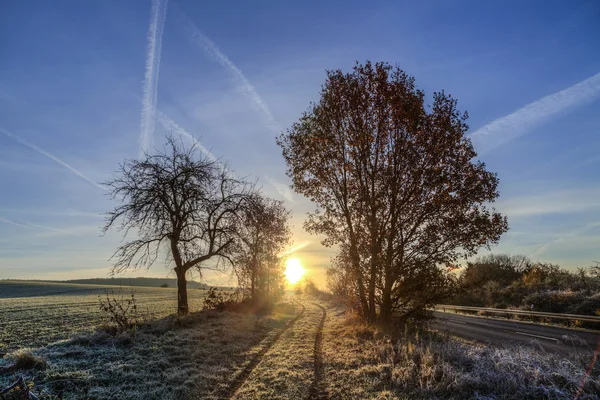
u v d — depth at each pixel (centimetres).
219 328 1792
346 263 1900
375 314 1838
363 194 1783
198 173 2377
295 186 2006
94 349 1230
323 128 1889
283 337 1698
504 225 1644
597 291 2462
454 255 1700
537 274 3631
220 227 2547
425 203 1720
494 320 2486
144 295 5578
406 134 1745
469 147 1723
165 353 1198
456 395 753
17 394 688
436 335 1512
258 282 3516
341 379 961
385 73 1739
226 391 859
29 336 1510
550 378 743
